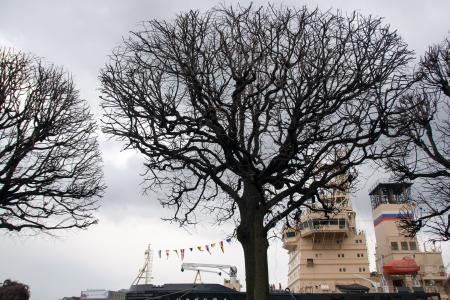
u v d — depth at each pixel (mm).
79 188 20078
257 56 13273
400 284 47656
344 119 12664
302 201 12352
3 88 17484
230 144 12227
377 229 55250
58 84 19844
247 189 12617
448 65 17188
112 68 13664
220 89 12766
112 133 13320
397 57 13102
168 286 22859
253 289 11383
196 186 13617
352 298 21984
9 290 21031
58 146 19734
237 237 12336
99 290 33031
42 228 18828
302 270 47812
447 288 10234
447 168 17141
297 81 12953
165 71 12961
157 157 13516
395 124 13797
